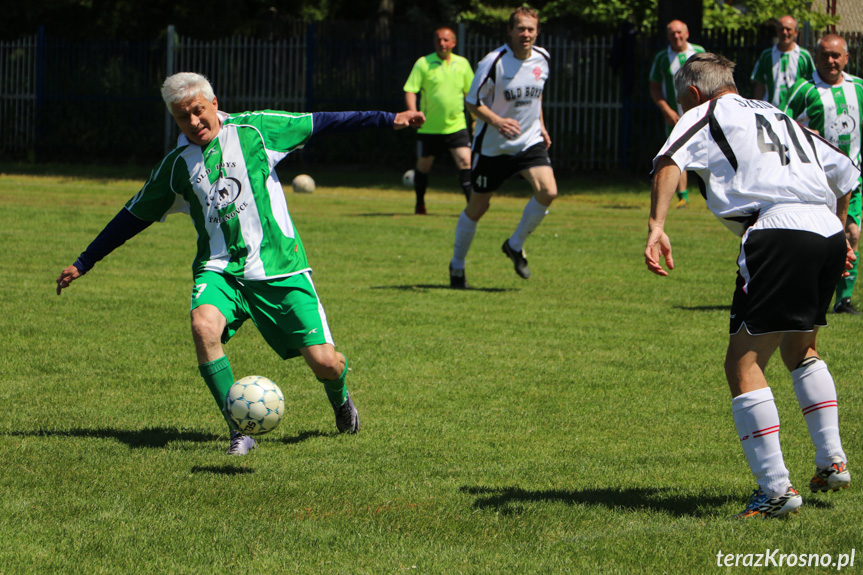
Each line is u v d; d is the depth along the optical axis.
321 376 10.51
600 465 9.97
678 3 44.06
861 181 17.56
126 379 13.36
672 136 8.62
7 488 9.06
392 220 31.64
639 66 47.16
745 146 8.51
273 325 10.34
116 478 9.38
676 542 7.73
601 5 52.94
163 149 54.09
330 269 22.52
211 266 10.18
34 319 16.80
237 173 10.03
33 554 7.54
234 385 9.66
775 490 8.20
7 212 31.12
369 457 10.20
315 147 52.69
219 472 9.61
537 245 26.62
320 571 7.23
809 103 17.62
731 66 8.99
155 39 57.84
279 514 8.45
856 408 12.06
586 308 18.42
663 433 11.17
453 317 17.50
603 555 7.48
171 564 7.37
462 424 11.48
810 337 8.83
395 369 13.98
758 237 8.26
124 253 24.11
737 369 8.40
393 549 7.64
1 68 55.34
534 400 12.52
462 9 65.75
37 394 12.55
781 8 48.66
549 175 19.78
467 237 20.16
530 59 19.53
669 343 15.64
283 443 10.71
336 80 51.38
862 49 42.88
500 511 8.50
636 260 24.20
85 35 57.62
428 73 31.86
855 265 17.97
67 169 49.94
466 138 32.22
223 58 52.66
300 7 59.41
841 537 7.81
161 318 17.14
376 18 64.44
